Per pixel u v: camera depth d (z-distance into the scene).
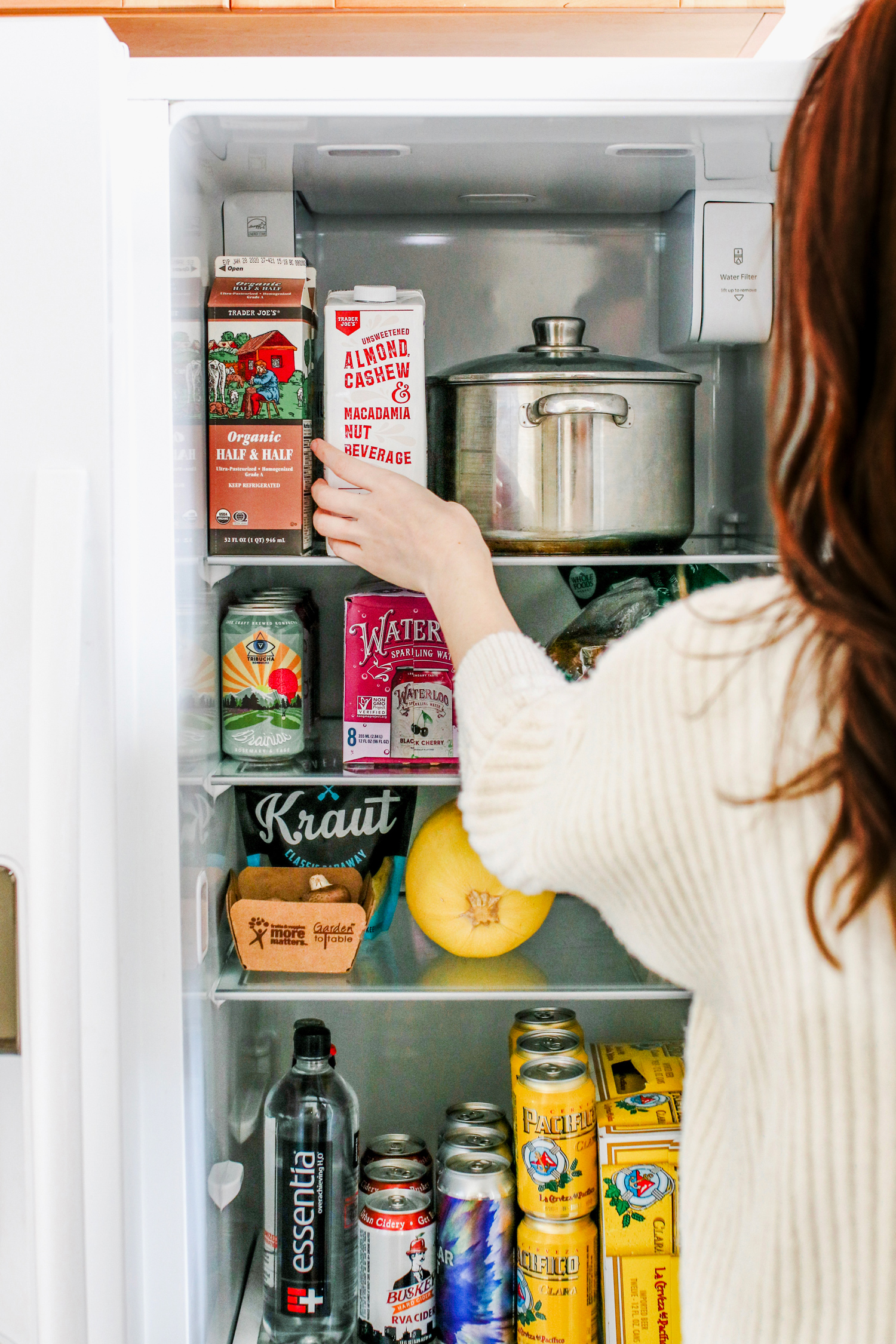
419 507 1.01
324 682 1.39
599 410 1.09
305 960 1.15
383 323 1.08
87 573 0.87
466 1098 1.44
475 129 0.98
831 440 0.46
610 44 1.08
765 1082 0.52
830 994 0.48
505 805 0.70
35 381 0.86
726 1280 0.59
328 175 1.13
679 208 1.23
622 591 1.27
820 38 1.43
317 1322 1.17
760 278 1.17
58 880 0.82
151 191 0.90
